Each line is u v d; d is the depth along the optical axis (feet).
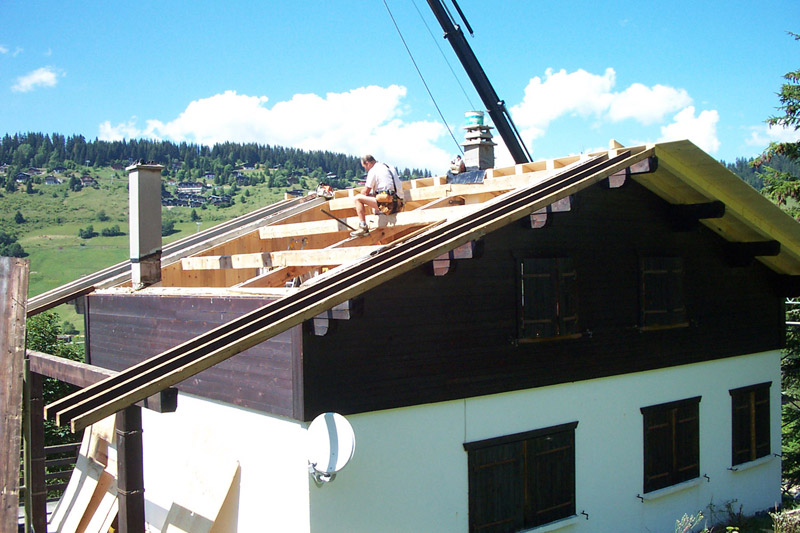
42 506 28.68
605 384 32.24
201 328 26.76
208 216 499.10
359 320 23.94
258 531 24.36
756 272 40.63
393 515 24.52
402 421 25.04
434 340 26.05
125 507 18.71
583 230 31.73
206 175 654.12
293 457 23.02
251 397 24.66
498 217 24.40
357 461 23.67
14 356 22.93
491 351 27.86
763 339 40.81
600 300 32.27
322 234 36.14
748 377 39.83
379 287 24.56
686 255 36.47
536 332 29.14
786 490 52.75
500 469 27.89
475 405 27.30
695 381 36.70
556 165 31.99
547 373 29.84
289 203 42.60
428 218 28.50
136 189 30.66
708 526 36.24
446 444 26.27
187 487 27.37
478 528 26.94
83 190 579.48
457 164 39.42
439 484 25.94
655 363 34.58
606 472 31.91
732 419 38.60
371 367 24.18
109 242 430.61
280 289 24.13
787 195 59.72
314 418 22.66
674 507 34.81
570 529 30.04
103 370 21.56
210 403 27.12
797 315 58.49
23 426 29.58
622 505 32.42
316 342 22.80
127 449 18.81
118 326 32.68
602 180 30.50
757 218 35.14
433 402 25.91
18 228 459.73
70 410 15.96
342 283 20.62
